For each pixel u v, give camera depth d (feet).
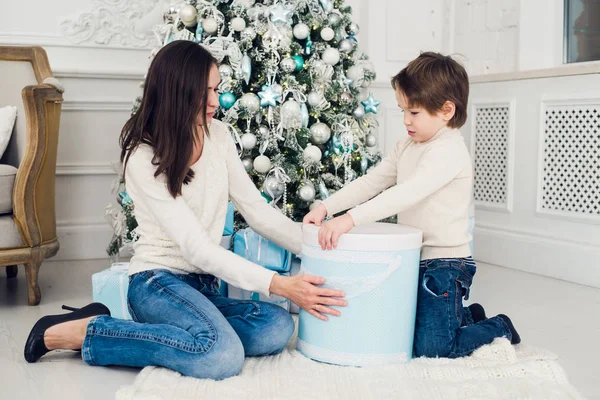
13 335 6.75
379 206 5.54
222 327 5.27
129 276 5.80
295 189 8.17
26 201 7.97
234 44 7.82
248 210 6.31
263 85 8.08
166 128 5.42
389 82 12.45
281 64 7.97
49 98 8.37
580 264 9.47
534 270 10.23
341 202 6.28
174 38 8.08
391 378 5.21
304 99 8.06
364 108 9.02
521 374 5.32
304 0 8.27
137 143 5.61
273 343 5.67
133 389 4.83
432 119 5.89
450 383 5.10
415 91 5.81
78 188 11.09
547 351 5.98
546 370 5.35
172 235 5.47
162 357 5.26
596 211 9.36
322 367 5.49
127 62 11.10
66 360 5.89
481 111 11.27
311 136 8.14
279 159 7.87
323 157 8.54
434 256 5.92
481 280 9.64
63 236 11.06
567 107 9.70
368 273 5.43
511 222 10.75
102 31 10.93
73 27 10.79
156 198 5.49
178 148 5.42
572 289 9.10
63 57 10.82
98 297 6.72
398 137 12.65
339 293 5.45
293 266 7.11
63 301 8.25
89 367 5.71
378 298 5.46
